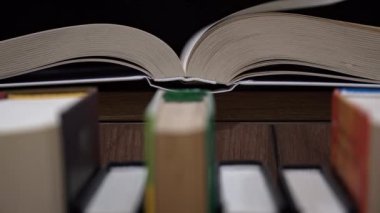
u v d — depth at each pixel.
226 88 0.38
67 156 0.29
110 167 0.35
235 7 0.46
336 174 0.33
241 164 0.35
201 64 0.37
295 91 0.42
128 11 0.46
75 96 0.34
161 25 0.46
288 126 0.39
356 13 0.45
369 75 0.38
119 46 0.38
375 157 0.28
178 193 0.29
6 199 0.29
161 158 0.28
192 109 0.31
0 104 0.32
